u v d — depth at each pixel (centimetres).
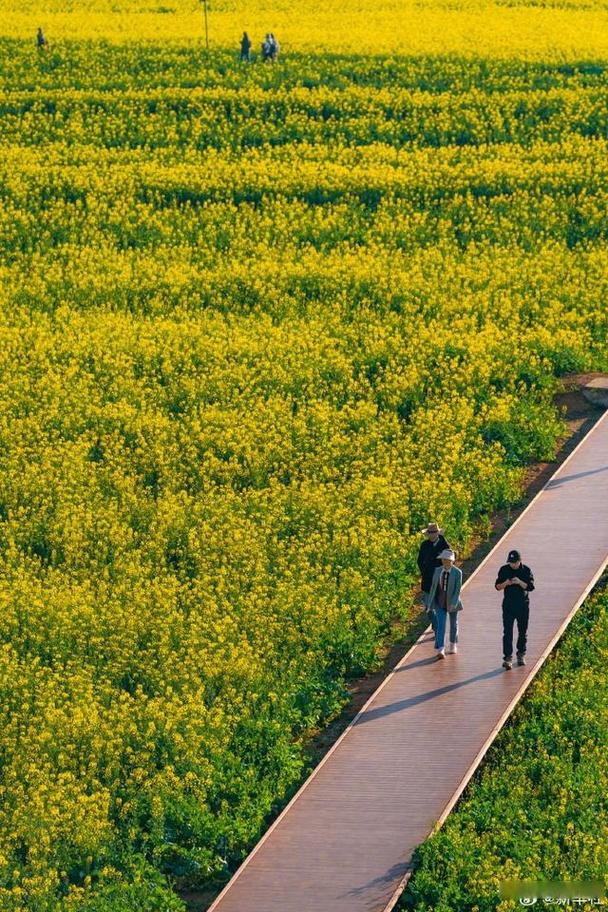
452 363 4128
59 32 8606
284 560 3044
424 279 4997
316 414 3841
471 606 2827
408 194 5850
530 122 6769
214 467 3562
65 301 4916
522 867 2080
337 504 3328
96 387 4150
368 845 2088
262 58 7738
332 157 6328
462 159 6269
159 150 6475
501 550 3056
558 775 2319
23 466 3619
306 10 9425
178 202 5931
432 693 2488
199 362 4297
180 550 3188
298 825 2144
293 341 4384
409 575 3009
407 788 2214
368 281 4944
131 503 3375
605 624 2777
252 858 2075
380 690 2509
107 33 8550
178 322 4741
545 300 4744
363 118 6794
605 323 4625
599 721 2475
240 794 2280
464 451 3644
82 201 5941
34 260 5306
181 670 2584
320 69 7525
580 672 2644
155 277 5019
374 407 3888
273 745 2416
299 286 4931
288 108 6856
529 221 5569
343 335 4488
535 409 3900
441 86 7294
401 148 6512
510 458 3628
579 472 3475
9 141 6706
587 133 6694
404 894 2016
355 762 2295
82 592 2948
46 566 3197
